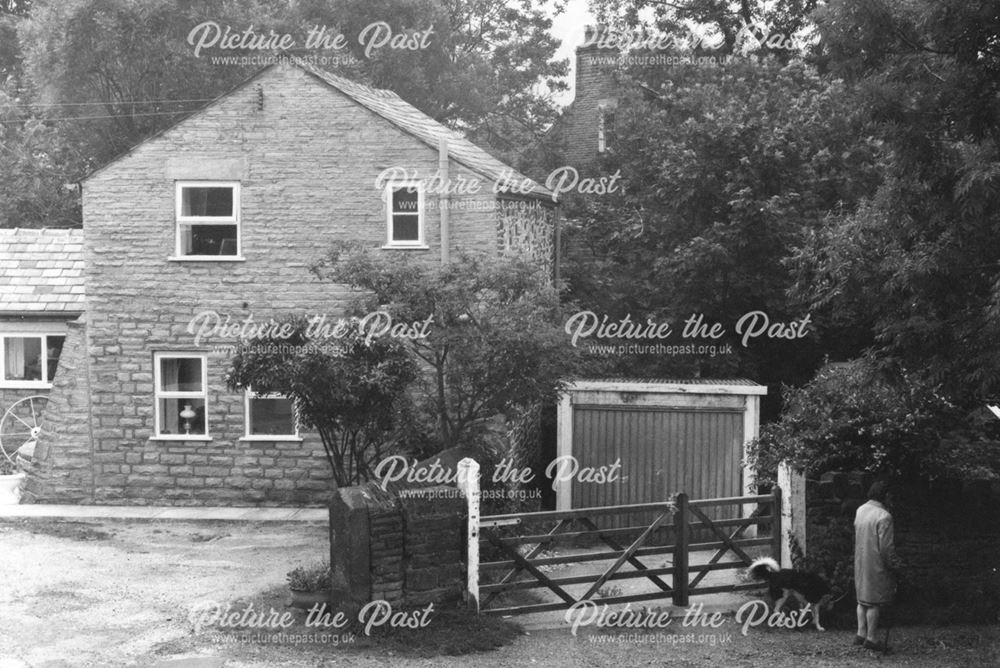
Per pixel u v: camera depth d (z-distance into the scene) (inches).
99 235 847.1
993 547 568.7
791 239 934.4
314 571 558.3
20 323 989.8
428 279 658.2
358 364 639.8
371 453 784.3
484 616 532.4
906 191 530.6
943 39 522.9
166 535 757.3
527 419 878.4
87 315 852.0
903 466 570.9
